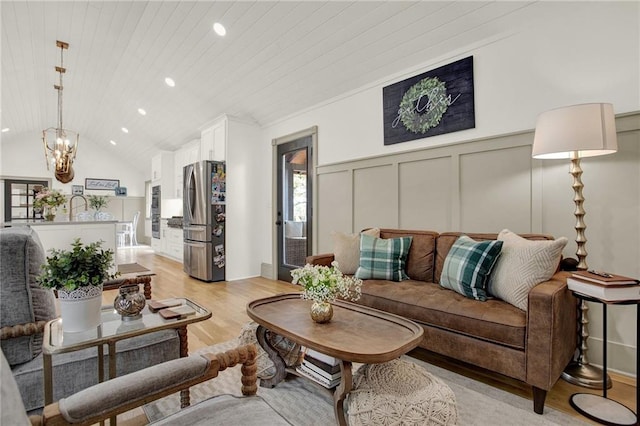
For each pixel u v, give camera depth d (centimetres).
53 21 371
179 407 170
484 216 265
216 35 349
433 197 298
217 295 397
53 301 145
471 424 152
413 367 147
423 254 267
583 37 218
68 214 592
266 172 511
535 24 238
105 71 503
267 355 195
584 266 196
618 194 204
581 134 178
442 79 289
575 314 199
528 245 191
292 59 351
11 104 618
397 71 323
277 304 200
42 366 129
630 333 200
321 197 409
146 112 618
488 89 262
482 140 265
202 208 482
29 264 128
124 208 1030
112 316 156
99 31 391
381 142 341
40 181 873
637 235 198
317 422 159
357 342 140
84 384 141
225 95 461
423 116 303
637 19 198
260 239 524
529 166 242
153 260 704
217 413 95
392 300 221
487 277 205
